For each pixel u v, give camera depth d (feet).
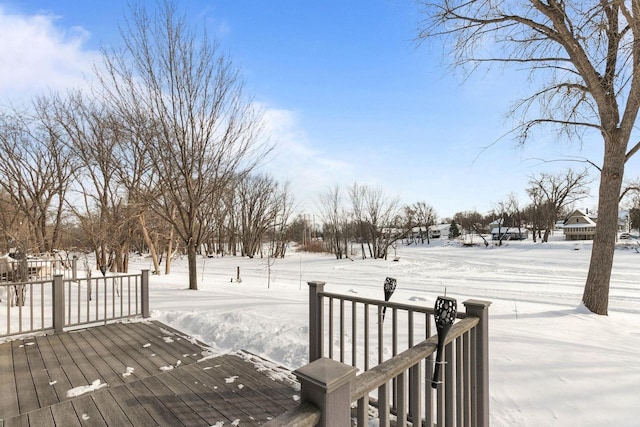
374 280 49.90
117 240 44.24
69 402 9.48
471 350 6.84
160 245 64.75
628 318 22.04
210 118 32.01
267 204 116.06
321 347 10.83
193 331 16.46
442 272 60.90
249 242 116.57
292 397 9.68
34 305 23.76
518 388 9.84
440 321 5.46
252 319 17.44
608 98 21.70
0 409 9.13
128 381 10.77
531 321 19.29
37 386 10.46
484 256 95.14
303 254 116.57
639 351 14.14
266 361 12.32
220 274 60.08
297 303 22.88
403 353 4.93
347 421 3.44
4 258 28.50
